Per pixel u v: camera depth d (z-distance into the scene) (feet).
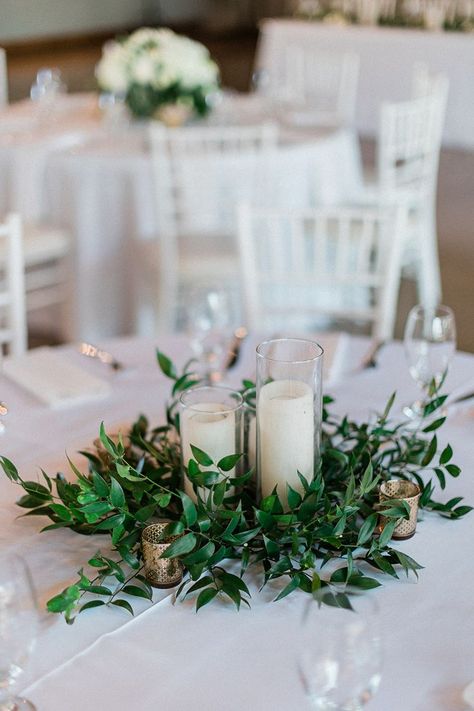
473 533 4.43
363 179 15.72
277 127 13.73
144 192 11.95
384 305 8.08
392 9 23.38
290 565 3.87
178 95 13.46
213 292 6.35
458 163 20.65
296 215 8.06
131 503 4.12
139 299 12.35
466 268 15.98
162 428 4.74
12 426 5.59
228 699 3.39
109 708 3.35
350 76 17.69
